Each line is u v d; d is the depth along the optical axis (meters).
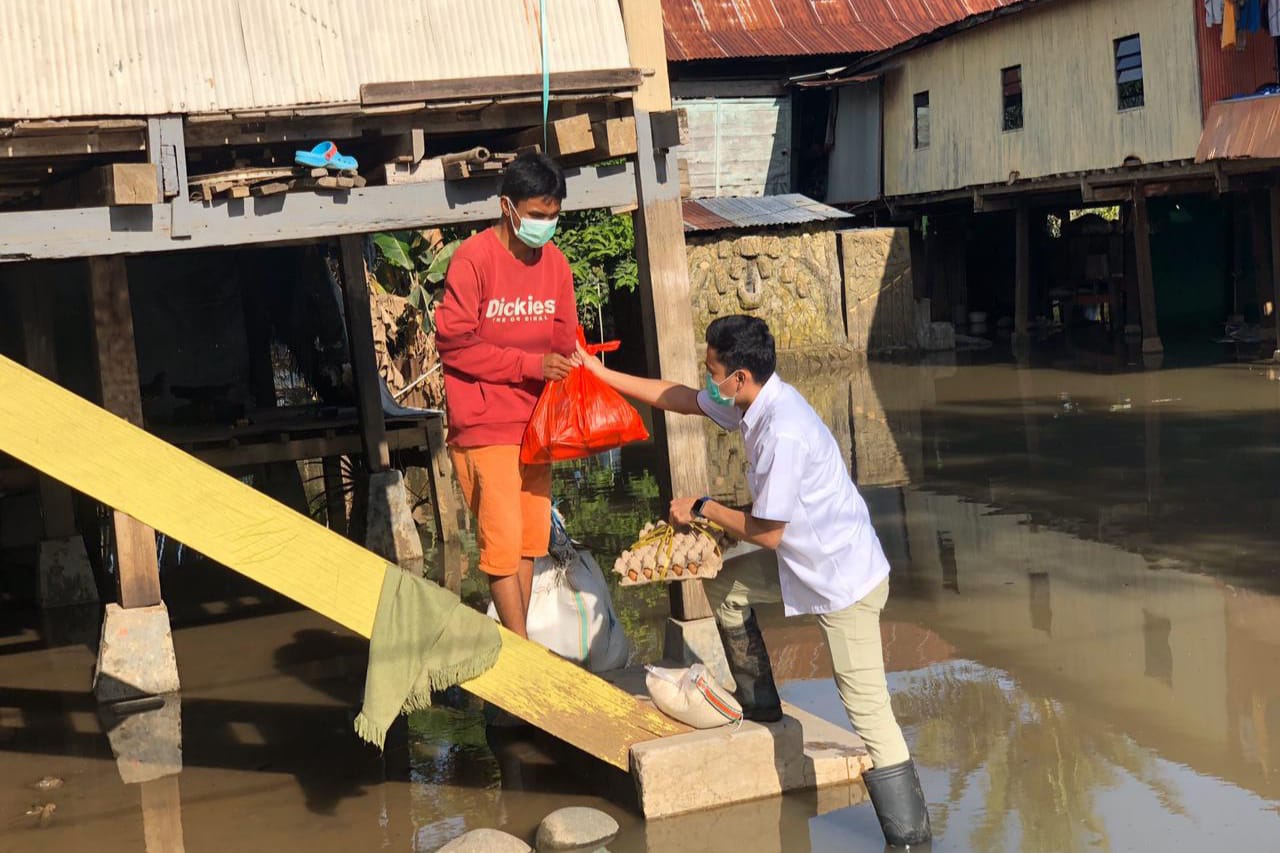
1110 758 5.25
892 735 4.53
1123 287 24.61
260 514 4.62
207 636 7.96
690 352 6.12
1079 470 11.55
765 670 5.15
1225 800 4.80
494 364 5.22
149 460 4.50
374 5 5.76
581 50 5.96
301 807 5.15
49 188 7.28
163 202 5.52
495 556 5.39
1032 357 21.53
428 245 14.57
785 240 22.44
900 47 26.25
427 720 6.23
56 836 4.92
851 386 18.94
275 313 12.40
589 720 4.99
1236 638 6.78
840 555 4.50
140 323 11.68
